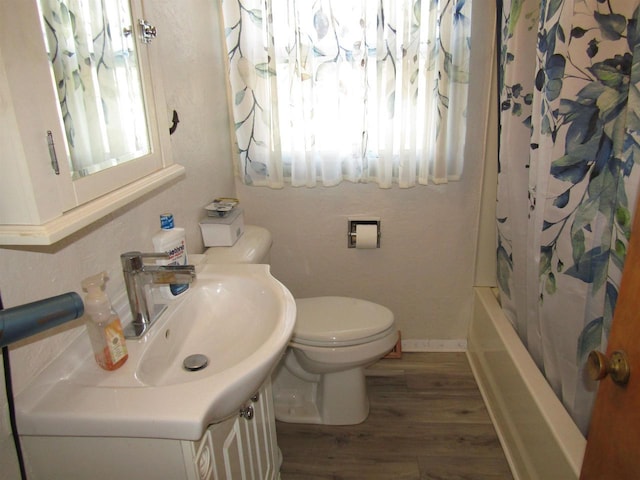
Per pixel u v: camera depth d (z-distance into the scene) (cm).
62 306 62
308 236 206
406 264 209
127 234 111
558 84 120
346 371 171
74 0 78
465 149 190
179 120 141
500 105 170
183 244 117
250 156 189
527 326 159
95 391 78
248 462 111
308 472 158
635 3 103
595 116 112
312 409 184
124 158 90
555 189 124
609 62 108
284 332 93
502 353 170
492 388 182
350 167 191
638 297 64
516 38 151
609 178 110
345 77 175
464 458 162
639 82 90
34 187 61
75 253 91
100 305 81
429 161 188
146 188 91
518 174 162
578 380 124
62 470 78
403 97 174
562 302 126
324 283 215
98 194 78
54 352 84
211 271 126
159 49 126
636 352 64
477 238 203
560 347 130
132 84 94
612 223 109
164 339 99
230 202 165
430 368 212
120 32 90
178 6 140
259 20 170
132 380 81
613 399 70
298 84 175
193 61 153
